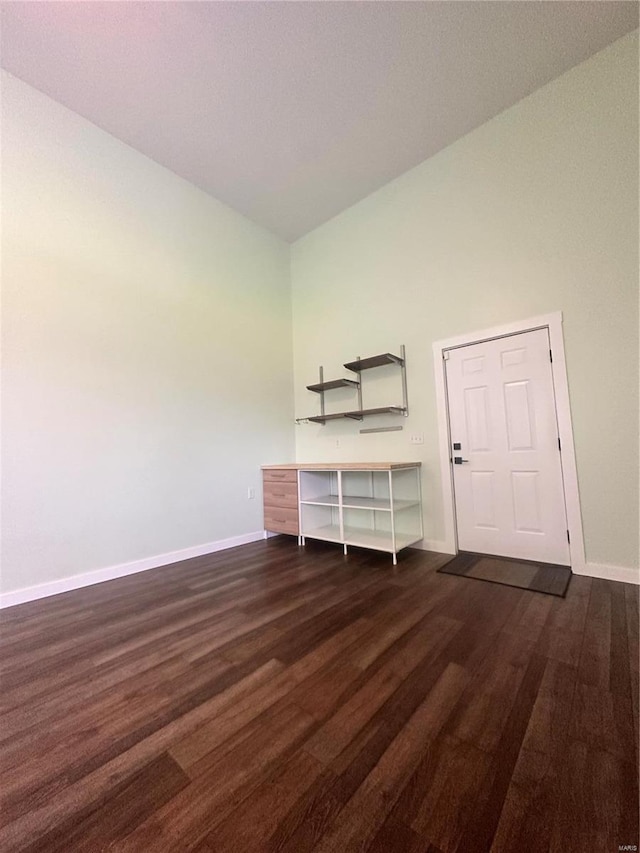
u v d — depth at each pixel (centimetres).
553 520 266
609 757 103
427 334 335
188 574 282
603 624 178
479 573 257
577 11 221
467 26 225
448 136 311
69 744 114
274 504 388
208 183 357
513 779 97
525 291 279
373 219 378
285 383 443
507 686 135
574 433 256
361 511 384
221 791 96
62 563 254
